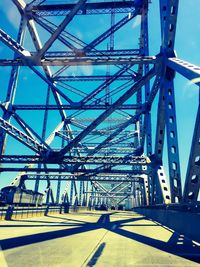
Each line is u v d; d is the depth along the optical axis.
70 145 21.14
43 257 6.10
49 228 13.43
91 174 37.09
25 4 26.16
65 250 7.08
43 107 26.39
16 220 19.56
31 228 13.19
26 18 25.73
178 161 15.09
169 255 6.64
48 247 7.51
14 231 11.60
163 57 17.78
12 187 34.50
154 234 11.30
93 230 12.87
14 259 5.82
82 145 40.56
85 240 9.16
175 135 15.95
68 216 28.66
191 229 9.59
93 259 6.00
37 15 25.97
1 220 18.64
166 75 17.61
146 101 28.30
